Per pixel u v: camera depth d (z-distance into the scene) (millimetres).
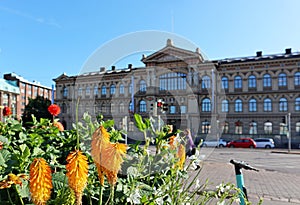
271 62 36750
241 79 37844
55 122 2756
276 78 36531
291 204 5363
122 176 1479
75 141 1833
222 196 1629
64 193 1159
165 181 1511
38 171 946
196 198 1702
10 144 2096
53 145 2059
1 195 1283
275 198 5844
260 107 36750
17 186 1177
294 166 12781
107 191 1339
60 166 1460
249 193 6305
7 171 1352
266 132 36094
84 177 957
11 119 2848
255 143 30406
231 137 37031
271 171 10547
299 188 6996
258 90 37062
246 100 37375
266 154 20812
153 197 1369
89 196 1268
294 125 35062
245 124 37000
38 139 2035
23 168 1410
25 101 57625
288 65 36125
